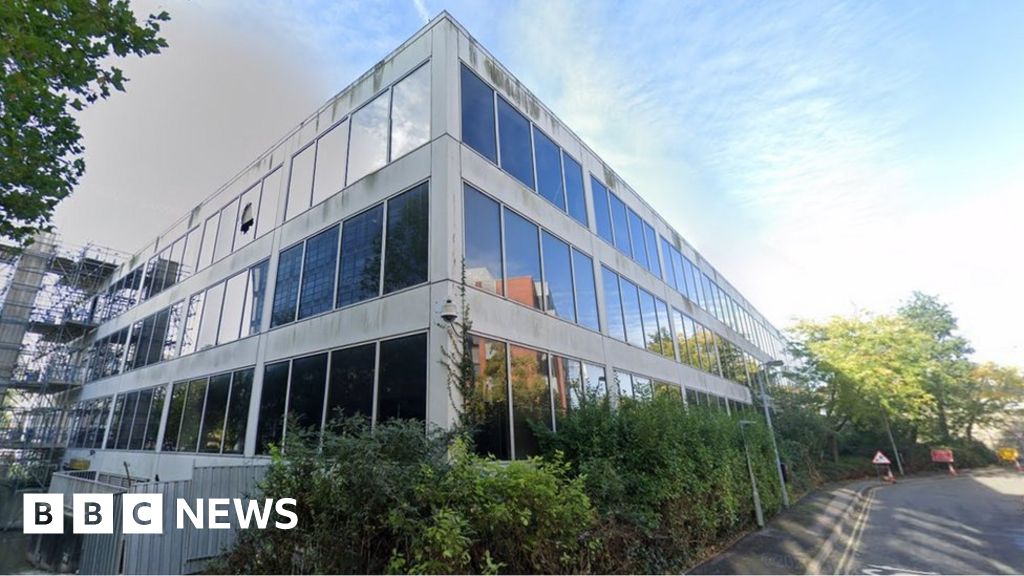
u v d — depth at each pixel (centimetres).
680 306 1980
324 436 580
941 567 836
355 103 1163
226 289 1434
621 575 642
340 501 505
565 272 1193
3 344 2348
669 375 1659
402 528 478
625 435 855
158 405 1562
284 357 1096
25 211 696
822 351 3019
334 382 945
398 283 892
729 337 2569
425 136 946
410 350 827
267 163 1439
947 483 2372
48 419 2359
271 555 550
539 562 534
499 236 981
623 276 1526
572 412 923
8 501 1889
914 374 2862
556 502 563
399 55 1079
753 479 1135
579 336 1171
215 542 848
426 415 761
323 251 1105
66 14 577
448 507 496
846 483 2248
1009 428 3641
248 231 1428
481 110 1030
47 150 686
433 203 873
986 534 1113
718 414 1227
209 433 1263
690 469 886
